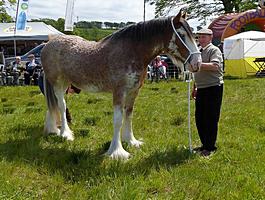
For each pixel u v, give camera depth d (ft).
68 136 23.41
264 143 22.34
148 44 19.26
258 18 93.45
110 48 19.69
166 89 52.95
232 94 44.57
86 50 20.86
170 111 33.37
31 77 65.00
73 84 22.25
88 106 37.52
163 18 19.12
